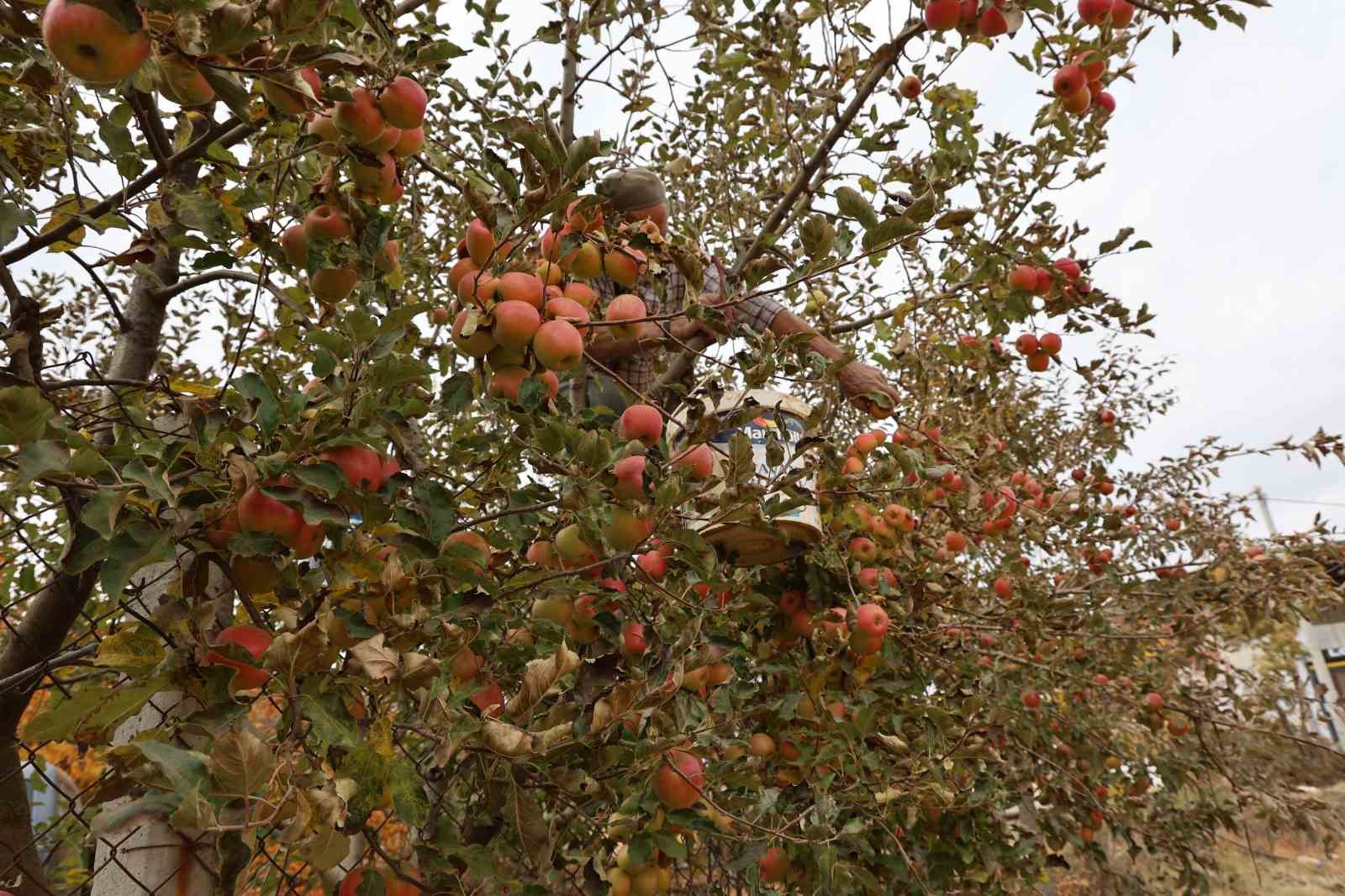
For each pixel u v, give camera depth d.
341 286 1.54
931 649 3.33
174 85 1.17
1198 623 4.21
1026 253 2.51
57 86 1.45
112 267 1.99
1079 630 3.97
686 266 1.68
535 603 1.88
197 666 1.07
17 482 1.29
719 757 2.24
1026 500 3.99
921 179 2.41
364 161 1.42
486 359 1.57
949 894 2.93
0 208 1.30
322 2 1.03
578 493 1.47
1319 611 4.29
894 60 2.32
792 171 3.69
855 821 1.96
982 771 2.96
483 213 1.41
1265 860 7.15
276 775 0.93
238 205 1.59
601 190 1.91
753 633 2.78
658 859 1.91
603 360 2.10
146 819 1.03
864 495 2.61
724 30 2.97
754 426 2.05
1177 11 2.33
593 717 1.37
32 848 1.63
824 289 3.38
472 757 1.61
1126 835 4.13
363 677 1.13
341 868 1.44
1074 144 2.90
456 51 1.37
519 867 1.64
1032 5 2.15
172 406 1.62
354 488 1.18
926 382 3.32
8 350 1.29
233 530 1.19
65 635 1.72
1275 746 4.80
